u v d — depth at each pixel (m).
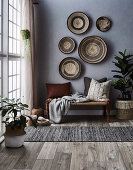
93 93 6.05
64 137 4.57
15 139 3.98
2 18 4.38
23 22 5.53
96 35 6.48
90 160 3.53
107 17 6.43
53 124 5.63
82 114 6.60
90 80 6.40
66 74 6.55
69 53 6.52
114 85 6.06
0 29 4.35
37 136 4.62
